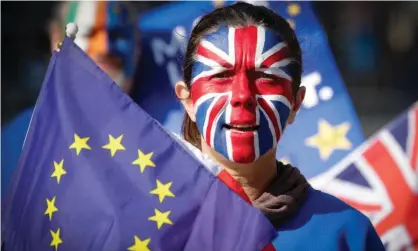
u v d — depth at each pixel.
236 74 3.86
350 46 12.64
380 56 12.80
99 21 6.95
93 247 3.86
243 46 3.87
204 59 3.91
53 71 4.16
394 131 5.29
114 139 3.99
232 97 3.83
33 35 11.82
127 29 6.96
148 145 3.96
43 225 3.96
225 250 3.74
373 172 5.24
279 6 6.04
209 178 3.85
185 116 4.14
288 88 3.91
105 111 4.04
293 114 4.04
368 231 3.96
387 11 12.73
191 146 4.02
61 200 3.95
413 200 5.19
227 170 3.95
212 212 3.80
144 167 3.93
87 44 6.97
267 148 3.86
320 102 5.98
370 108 12.51
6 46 11.70
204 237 3.79
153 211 3.86
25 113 6.93
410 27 12.85
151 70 6.95
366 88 12.66
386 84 12.74
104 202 3.89
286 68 3.91
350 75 12.69
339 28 12.53
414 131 5.27
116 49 6.94
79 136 4.03
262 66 3.86
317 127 5.97
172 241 3.82
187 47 4.04
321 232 3.91
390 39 12.82
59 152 4.04
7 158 6.86
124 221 3.85
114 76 6.95
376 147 5.29
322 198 4.02
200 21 4.02
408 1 12.76
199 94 3.92
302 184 4.03
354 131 5.98
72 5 7.09
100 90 4.08
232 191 3.79
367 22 12.71
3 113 11.09
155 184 3.89
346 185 5.25
